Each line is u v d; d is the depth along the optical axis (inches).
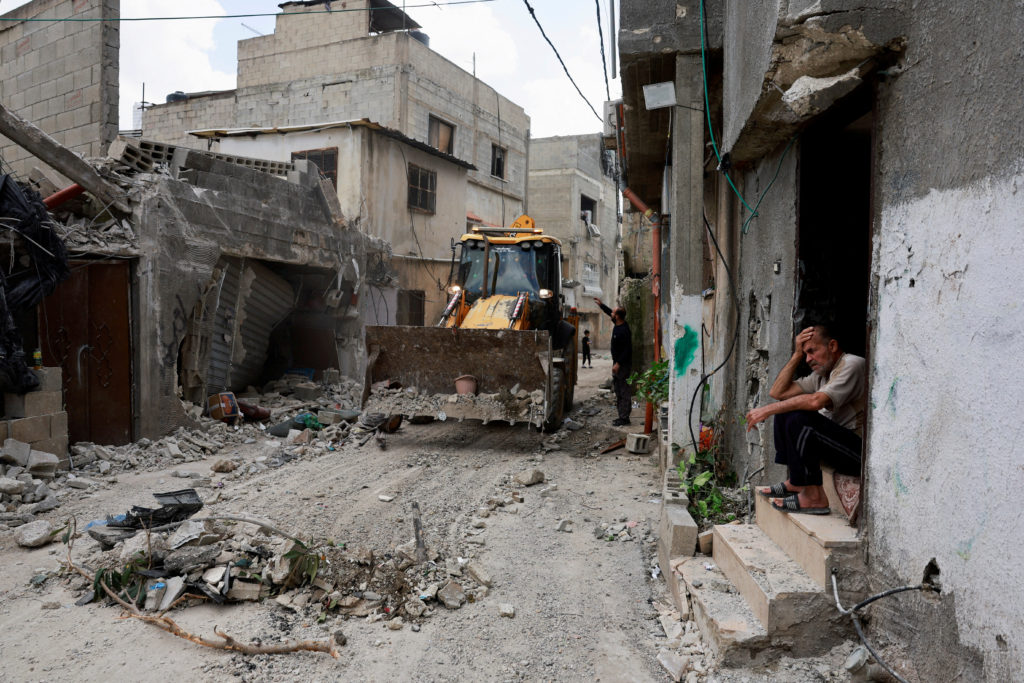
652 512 229.8
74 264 301.0
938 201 106.9
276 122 855.1
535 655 139.0
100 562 175.0
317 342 504.4
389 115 791.7
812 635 125.7
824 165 172.1
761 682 121.1
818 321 173.2
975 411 96.3
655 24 227.5
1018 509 87.0
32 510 218.7
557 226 1285.7
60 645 139.7
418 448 328.5
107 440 313.4
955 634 101.1
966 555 98.3
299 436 335.3
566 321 432.5
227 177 381.4
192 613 154.9
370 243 537.6
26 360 285.9
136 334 318.3
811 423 142.6
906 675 112.2
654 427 379.2
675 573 161.6
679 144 231.0
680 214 233.0
